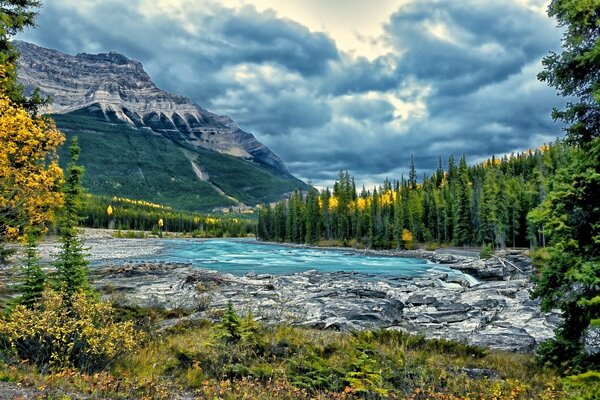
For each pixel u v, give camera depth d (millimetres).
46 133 11289
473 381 10055
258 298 28344
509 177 103688
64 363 9531
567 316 9766
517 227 75750
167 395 8641
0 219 11172
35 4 14789
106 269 42594
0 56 13188
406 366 10469
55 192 11977
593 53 8281
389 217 105125
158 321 16516
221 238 161250
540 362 10703
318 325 19188
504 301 28516
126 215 176875
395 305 25625
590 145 8617
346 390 8695
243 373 10305
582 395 5996
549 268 9578
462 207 88250
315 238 115750
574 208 8578
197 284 32438
